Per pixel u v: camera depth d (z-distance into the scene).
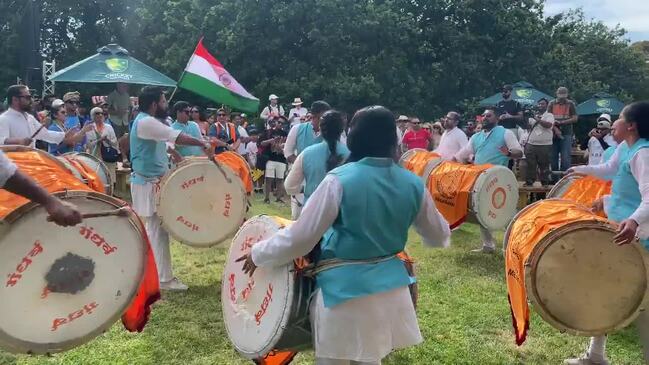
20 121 6.02
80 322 2.81
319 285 2.65
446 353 4.35
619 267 3.41
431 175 7.70
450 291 5.89
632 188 3.52
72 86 22.62
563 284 3.41
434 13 22.38
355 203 2.52
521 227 3.72
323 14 19.94
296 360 4.13
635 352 4.50
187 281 6.01
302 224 2.52
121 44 26.69
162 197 5.44
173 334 4.58
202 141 5.47
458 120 8.92
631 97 27.25
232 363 4.09
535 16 23.12
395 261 2.69
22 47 21.80
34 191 2.30
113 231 2.86
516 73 22.42
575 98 23.47
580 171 4.41
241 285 3.09
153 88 5.51
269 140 11.73
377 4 21.84
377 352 2.56
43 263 2.68
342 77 19.88
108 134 10.07
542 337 4.75
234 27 20.09
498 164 7.64
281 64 20.97
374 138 2.62
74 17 26.45
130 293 2.93
